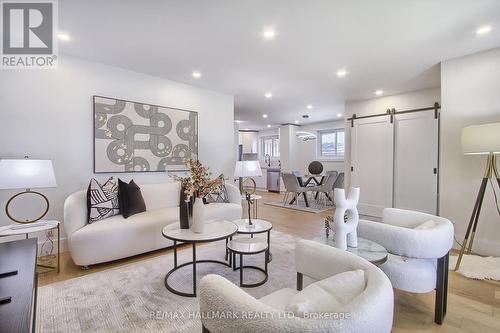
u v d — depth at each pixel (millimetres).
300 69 3512
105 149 3346
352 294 897
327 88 4391
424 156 4297
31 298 979
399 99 4676
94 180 2936
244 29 2459
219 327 888
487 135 2432
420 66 3391
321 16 2230
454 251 3092
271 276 2381
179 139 4121
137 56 3094
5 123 2705
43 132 2912
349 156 5324
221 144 4727
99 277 2338
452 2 2023
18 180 2229
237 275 2410
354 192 1852
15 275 1167
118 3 2035
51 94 2961
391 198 4660
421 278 1675
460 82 3090
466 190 3086
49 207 2938
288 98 5133
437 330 1662
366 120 5016
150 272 2445
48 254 2912
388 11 2150
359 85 4230
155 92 3846
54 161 2979
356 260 1189
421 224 1974
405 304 1963
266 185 9180
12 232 2188
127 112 3545
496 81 2867
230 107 4859
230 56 3086
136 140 3641
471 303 1979
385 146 4746
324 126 8148
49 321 1695
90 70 3229
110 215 2895
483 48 2871
